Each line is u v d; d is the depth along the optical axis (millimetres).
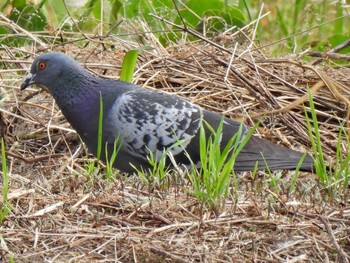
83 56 13422
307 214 8531
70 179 9492
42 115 12406
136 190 9047
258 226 8312
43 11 14898
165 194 8852
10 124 12000
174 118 10516
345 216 8523
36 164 11383
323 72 12961
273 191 9188
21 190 9047
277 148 10500
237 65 12867
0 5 15492
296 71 13172
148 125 10453
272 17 17609
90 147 10898
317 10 16719
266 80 12805
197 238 8062
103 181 9328
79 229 8172
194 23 15203
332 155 11375
